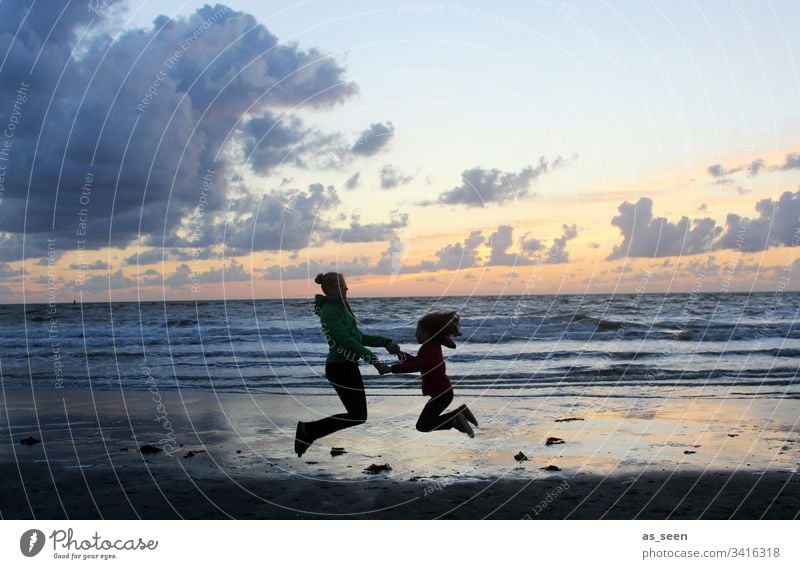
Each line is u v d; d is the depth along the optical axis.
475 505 5.48
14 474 6.45
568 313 27.80
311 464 6.75
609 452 7.13
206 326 24.73
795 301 30.97
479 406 9.95
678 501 5.56
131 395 11.41
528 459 6.85
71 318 27.56
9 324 25.94
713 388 11.44
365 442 7.71
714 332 20.84
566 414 9.27
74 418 9.32
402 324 24.92
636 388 11.58
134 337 21.41
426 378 6.45
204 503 5.56
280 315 28.91
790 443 7.48
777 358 15.27
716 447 7.32
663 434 7.96
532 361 15.63
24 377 13.76
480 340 20.19
